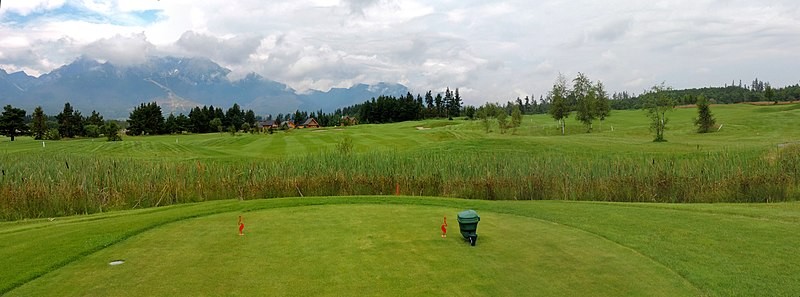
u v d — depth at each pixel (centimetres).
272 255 670
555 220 947
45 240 749
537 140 3431
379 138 4959
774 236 795
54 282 562
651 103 3997
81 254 674
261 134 7194
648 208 1122
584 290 541
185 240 760
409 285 549
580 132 5775
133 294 521
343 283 555
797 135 3916
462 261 643
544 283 561
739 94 12069
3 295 521
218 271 599
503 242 750
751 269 621
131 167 1644
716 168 1708
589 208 1115
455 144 3212
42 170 1518
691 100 9988
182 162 1881
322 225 882
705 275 597
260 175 1650
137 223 884
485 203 1216
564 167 1722
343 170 1706
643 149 2922
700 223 909
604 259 660
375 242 745
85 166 1620
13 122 7412
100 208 1310
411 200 1267
